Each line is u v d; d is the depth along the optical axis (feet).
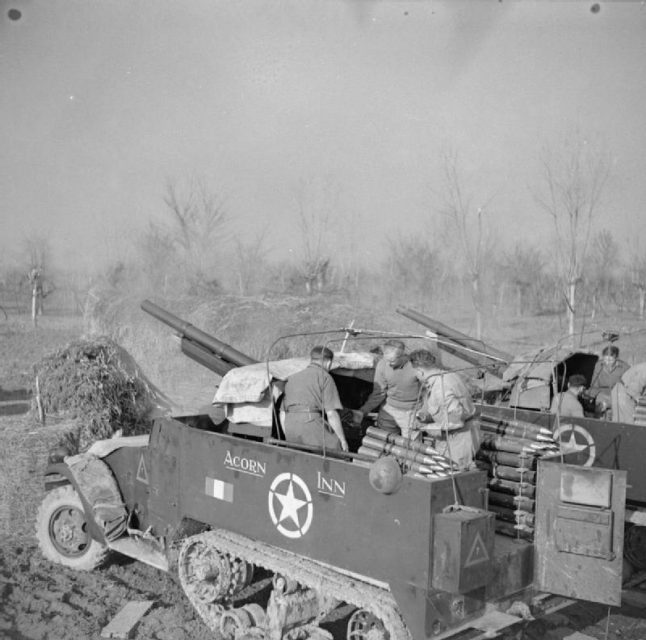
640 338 45.29
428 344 32.78
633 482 18.19
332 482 13.57
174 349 36.11
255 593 18.06
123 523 18.19
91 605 17.35
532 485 14.53
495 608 13.10
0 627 16.08
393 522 12.62
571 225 57.26
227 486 15.65
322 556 13.70
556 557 13.08
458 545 11.75
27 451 21.68
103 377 24.16
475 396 23.40
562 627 16.53
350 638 13.85
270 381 15.85
